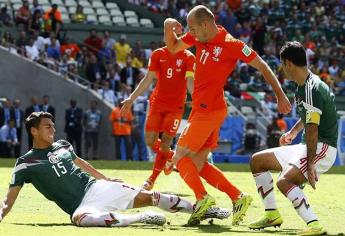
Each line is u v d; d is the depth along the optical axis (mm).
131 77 94062
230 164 77312
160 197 28906
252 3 117312
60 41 97688
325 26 118062
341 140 81750
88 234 25156
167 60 40281
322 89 27203
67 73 92812
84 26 106312
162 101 40875
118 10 114188
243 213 29391
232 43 29469
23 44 94000
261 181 28766
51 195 28625
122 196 28656
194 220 28891
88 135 85562
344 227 30094
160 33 110500
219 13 110688
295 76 27391
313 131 26969
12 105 83688
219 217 29438
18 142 83688
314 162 27469
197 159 30344
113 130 84562
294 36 115125
